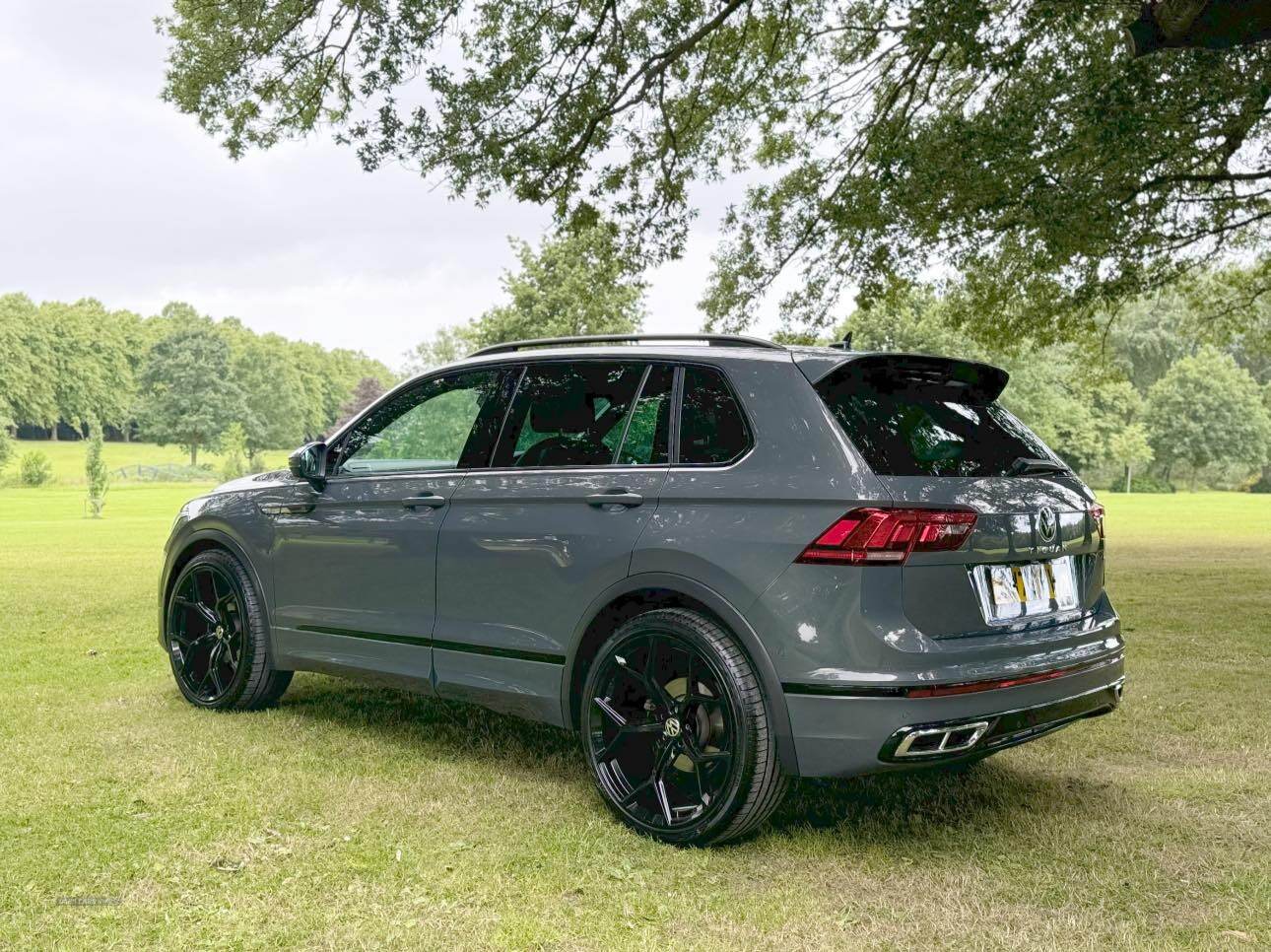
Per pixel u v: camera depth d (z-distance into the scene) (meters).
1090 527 3.76
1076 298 14.26
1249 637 7.81
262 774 4.11
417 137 10.34
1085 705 3.54
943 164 10.56
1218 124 10.75
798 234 13.94
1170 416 77.62
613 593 3.61
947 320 17.00
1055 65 11.19
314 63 10.34
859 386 3.52
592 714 3.63
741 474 3.42
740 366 3.62
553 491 3.87
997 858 3.33
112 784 3.95
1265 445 76.75
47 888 2.99
